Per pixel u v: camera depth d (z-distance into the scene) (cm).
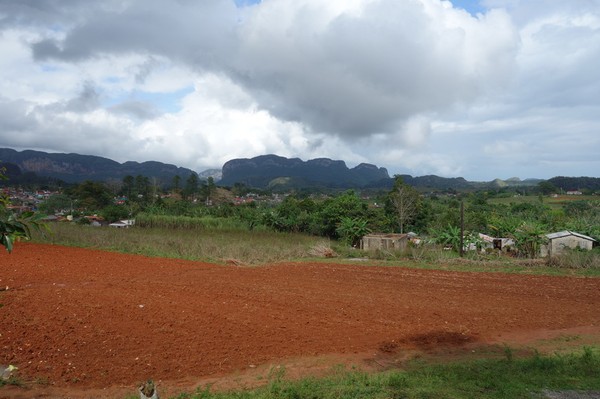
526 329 929
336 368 680
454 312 1055
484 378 612
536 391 567
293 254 2234
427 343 823
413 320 973
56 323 829
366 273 1686
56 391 580
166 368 664
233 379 633
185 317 912
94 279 1271
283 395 546
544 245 2759
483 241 3034
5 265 1447
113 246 2125
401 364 711
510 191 12538
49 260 1611
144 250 2069
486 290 1361
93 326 826
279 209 4156
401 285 1423
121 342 758
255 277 1473
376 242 3089
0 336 748
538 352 777
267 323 906
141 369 657
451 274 1706
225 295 1136
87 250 1991
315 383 595
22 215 308
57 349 714
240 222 3909
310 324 916
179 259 1873
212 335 816
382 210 4756
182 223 3650
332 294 1224
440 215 5084
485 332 901
